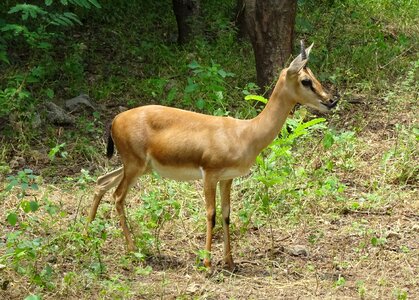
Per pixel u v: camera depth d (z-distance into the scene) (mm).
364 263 8938
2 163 11086
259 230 9602
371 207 10289
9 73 13406
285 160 10438
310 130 11672
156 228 9289
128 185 8758
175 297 7930
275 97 8344
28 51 14719
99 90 13602
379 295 8156
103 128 12453
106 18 16625
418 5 19078
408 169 11078
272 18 13070
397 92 13859
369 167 11352
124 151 8703
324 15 17594
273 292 8164
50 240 8711
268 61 13219
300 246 9195
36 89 13453
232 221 9562
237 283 8336
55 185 10656
